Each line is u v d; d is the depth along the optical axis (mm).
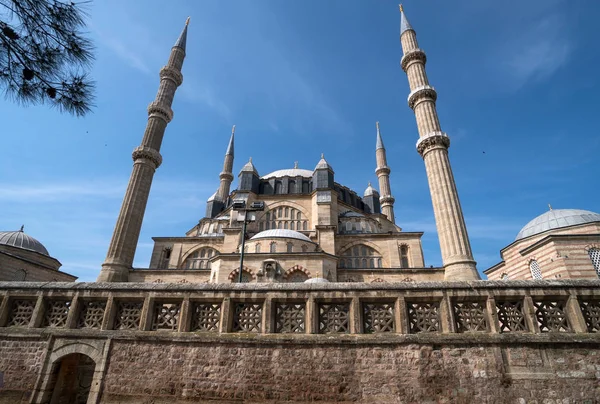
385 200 71438
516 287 11516
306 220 55062
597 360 10430
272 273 33656
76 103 7508
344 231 55062
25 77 7062
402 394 10359
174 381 11125
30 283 13133
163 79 46812
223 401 10727
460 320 11461
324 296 11961
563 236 31875
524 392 10180
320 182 57250
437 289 11703
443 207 32250
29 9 6668
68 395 12422
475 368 10523
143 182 39750
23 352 12055
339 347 11070
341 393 10508
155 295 12555
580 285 11367
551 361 10508
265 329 11633
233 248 46875
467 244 30484
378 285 11969
